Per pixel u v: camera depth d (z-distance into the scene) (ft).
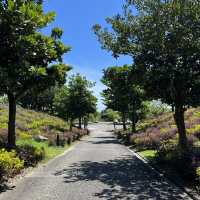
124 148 103.71
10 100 64.54
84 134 190.60
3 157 45.42
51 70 65.36
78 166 61.11
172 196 37.27
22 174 51.16
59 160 70.23
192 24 57.21
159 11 58.90
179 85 62.13
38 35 51.90
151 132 114.01
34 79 63.10
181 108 64.39
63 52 66.69
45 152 75.46
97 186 42.60
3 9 39.83
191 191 38.29
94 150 95.61
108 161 68.90
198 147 62.13
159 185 43.45
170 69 59.21
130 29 63.31
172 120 139.85
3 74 40.55
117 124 362.94
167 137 92.89
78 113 171.94
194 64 58.80
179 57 59.00
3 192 38.73
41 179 47.34
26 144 71.05
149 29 59.88
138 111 172.24
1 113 135.23
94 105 174.60
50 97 279.69
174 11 57.36
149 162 65.10
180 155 50.70
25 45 41.29
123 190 40.29
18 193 38.22
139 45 62.64
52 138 108.37
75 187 41.86
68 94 171.32
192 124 105.60
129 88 141.90
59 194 37.86
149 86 66.18
